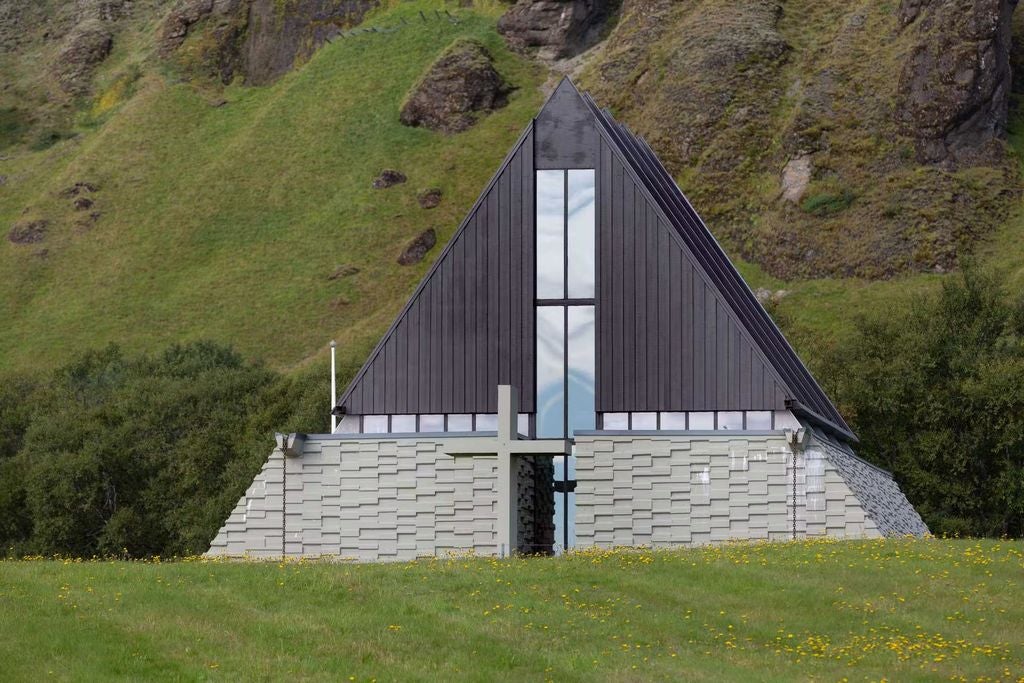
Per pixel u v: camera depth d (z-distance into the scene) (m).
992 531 68.50
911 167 122.75
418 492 42.06
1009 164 123.12
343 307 134.38
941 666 26.70
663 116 138.25
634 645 27.70
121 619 28.09
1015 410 68.25
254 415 79.69
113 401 86.00
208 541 69.56
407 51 177.25
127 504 74.19
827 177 123.81
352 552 42.00
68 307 142.88
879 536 39.97
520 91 164.88
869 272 111.69
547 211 43.97
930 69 126.56
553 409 43.12
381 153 158.38
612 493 41.19
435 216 146.38
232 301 138.50
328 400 76.25
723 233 122.00
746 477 40.78
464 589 31.61
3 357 135.88
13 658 25.16
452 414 43.47
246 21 192.00
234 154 164.88
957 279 106.56
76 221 157.00
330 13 190.88
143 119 175.62
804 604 30.58
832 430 48.41
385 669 25.58
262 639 27.25
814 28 146.75
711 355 42.38
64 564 34.53
